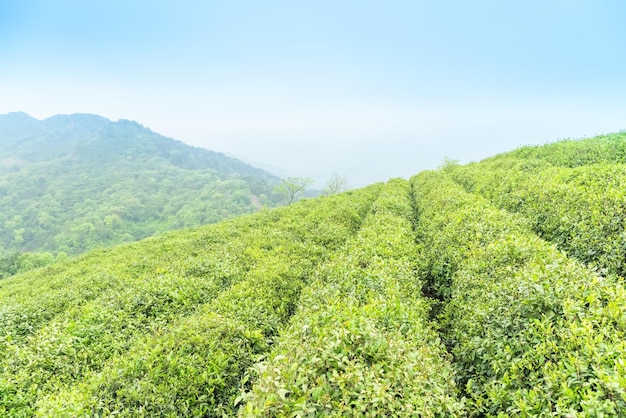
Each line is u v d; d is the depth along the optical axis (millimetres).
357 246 13023
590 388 4477
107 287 16156
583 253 9133
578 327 5203
